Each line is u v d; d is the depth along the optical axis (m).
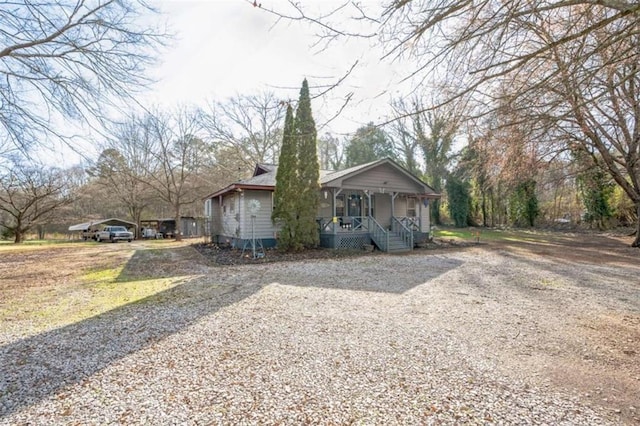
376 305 5.08
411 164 28.36
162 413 2.29
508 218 28.59
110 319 4.58
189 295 5.91
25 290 6.77
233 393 2.55
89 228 28.83
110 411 2.33
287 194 12.21
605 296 5.61
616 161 12.63
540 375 2.81
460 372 2.87
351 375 2.83
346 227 14.13
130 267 9.96
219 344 3.57
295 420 2.19
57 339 3.82
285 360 3.14
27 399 2.50
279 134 27.14
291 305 5.11
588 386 2.62
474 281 6.96
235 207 14.37
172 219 32.41
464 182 26.41
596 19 2.72
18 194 25.17
